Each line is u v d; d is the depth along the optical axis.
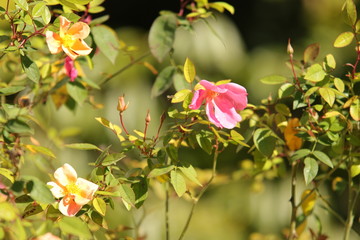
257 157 3.60
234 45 6.91
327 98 3.41
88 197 3.31
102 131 5.77
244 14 8.26
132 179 3.39
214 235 5.77
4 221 3.30
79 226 3.30
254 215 6.05
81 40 3.36
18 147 3.51
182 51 6.45
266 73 7.22
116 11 7.88
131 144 3.42
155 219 4.17
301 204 3.59
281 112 3.54
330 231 5.61
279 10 8.20
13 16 3.36
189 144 3.50
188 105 3.38
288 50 3.46
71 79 3.59
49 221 3.30
